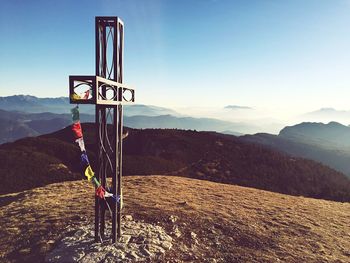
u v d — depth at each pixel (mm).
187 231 14297
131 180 27047
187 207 17781
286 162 93812
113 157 11781
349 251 14250
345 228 17719
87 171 10906
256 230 15398
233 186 28672
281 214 18859
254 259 12352
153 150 96750
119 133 12234
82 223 14539
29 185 52625
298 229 16359
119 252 11344
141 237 12789
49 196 21359
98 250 11445
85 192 22891
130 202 18250
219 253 12586
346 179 91750
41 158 67750
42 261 11305
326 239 15469
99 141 11562
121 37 12148
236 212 18000
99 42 11461
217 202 20141
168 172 75000
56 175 59969
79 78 9875
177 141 101812
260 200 22438
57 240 12805
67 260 10984
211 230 14727
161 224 14797
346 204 26156
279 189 73312
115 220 11969
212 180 73750
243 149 101562
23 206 18609
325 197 67375
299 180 81125
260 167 86562
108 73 11836
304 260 12750
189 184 26531
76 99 10039
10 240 13281
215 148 99250
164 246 12320
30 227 14484
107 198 11938
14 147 74812
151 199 19250
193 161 88125
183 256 11875
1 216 16906
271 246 13852
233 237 14305
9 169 57562
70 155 76562
